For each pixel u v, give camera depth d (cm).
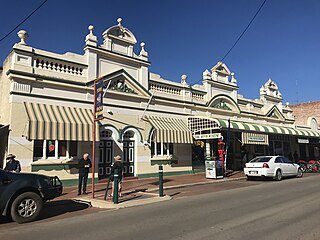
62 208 944
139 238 578
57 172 1347
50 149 1355
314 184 1434
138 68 1770
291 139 2994
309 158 3181
